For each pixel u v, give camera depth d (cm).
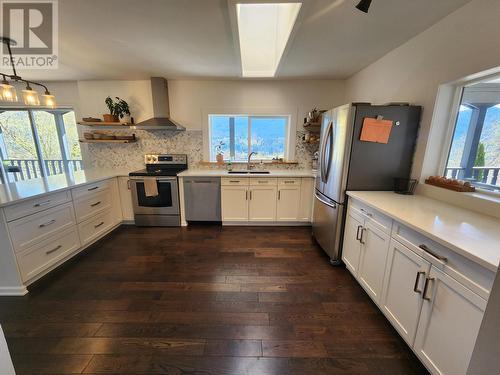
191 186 335
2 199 182
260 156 392
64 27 188
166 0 151
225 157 390
